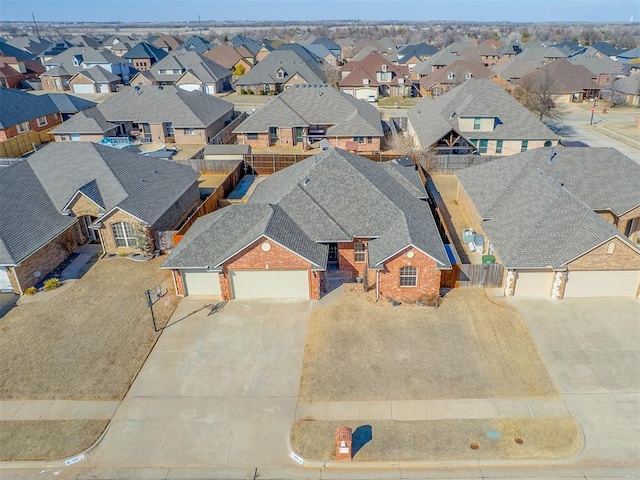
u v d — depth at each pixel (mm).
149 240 32188
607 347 22578
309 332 24406
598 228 25125
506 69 92812
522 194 30922
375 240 27922
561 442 17891
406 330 24250
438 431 18516
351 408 19766
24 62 109562
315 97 60219
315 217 28844
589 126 65938
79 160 35531
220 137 58281
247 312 26141
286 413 19656
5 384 21547
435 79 89750
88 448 18344
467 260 31297
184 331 24797
